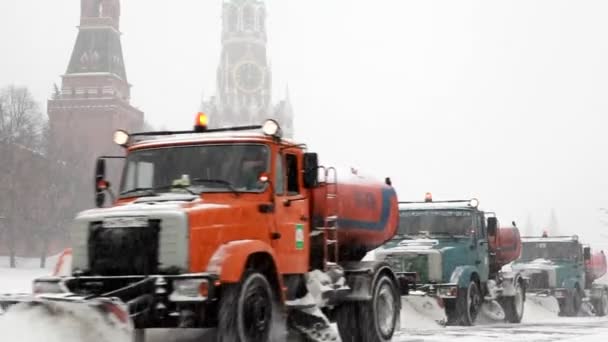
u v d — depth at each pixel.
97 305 7.04
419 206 18.36
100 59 107.31
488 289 18.72
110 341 6.99
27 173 66.25
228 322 7.55
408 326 15.47
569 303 25.84
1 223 64.88
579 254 27.19
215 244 7.79
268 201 8.66
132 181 9.05
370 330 10.45
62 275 8.18
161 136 9.54
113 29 110.44
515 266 25.77
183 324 7.43
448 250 17.16
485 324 18.41
